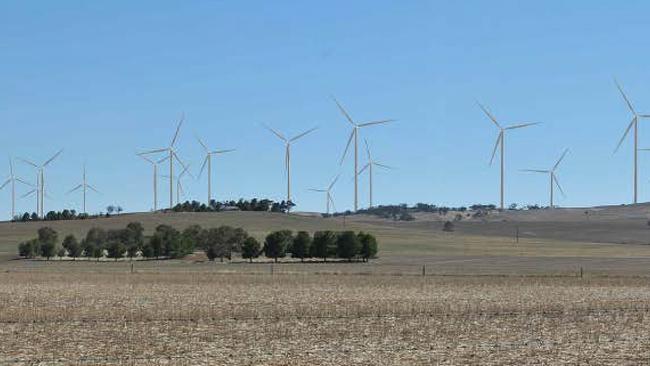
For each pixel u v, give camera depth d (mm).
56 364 45656
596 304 80500
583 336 57688
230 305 79625
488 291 99562
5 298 88688
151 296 91812
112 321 65750
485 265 179000
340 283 115625
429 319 67812
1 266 179750
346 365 45469
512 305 79188
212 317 68438
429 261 199750
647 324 65125
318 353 49688
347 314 70938
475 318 68812
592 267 169125
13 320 66125
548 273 142500
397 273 141750
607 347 52281
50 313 70625
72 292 98000
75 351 50344
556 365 45688
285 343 53875
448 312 73000
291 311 72688
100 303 82250
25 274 139125
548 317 69938
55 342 54156
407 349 51281
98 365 45250
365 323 64875
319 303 81875
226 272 146375
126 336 57062
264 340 55281
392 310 74062
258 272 146000
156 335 57656
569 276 131125
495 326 63281
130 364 45594
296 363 46062
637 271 150875
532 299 87000
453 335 57938
